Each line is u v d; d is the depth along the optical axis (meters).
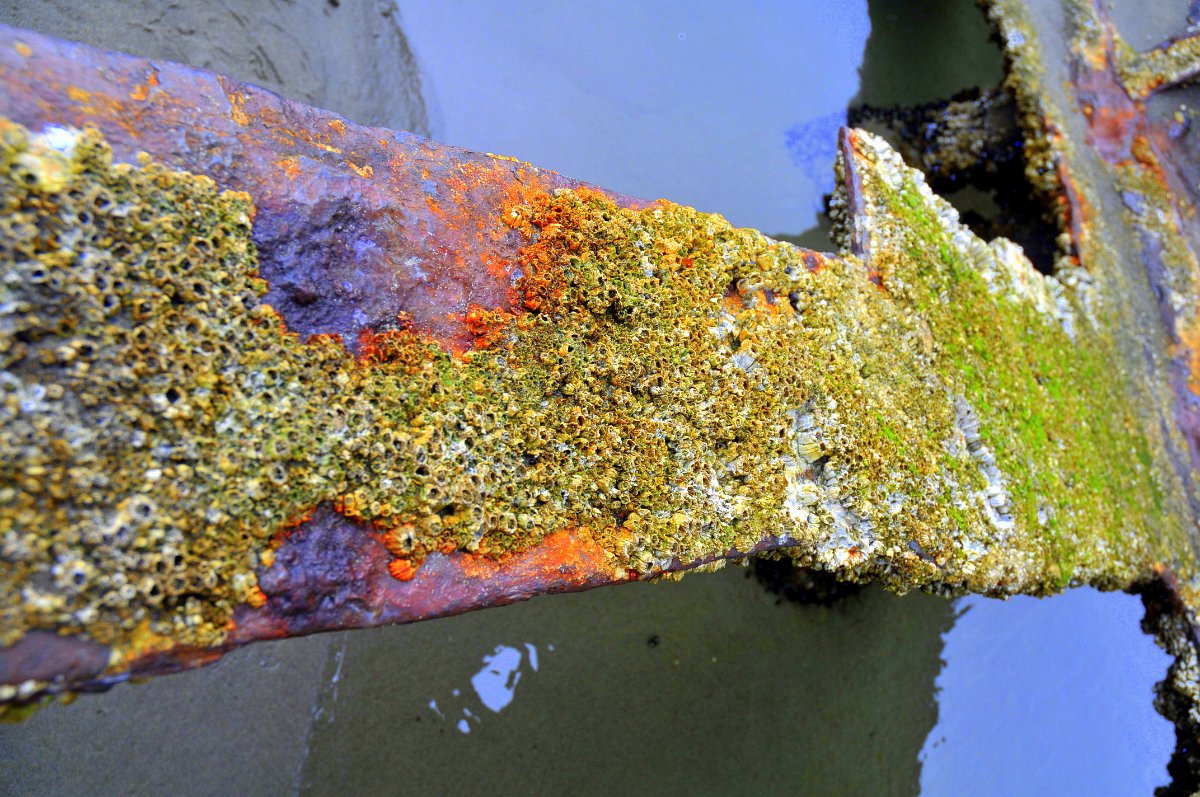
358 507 0.44
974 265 0.94
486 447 0.49
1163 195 1.25
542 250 0.55
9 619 0.35
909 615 1.24
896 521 0.68
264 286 0.44
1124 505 1.00
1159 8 1.38
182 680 0.85
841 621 1.17
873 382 0.71
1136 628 1.39
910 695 1.21
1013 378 0.90
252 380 0.43
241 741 0.86
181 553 0.39
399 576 0.46
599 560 0.52
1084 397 1.01
